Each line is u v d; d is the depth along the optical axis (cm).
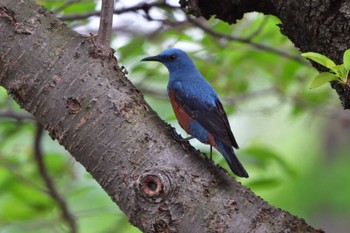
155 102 1567
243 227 710
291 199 2208
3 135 1405
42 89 770
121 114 758
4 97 1410
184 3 1013
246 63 1476
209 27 1385
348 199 2189
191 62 1180
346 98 819
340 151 2489
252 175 1450
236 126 2397
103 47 791
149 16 1230
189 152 752
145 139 750
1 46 783
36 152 1276
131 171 738
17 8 792
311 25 817
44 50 778
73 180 1393
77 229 1361
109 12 799
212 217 714
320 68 843
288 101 1546
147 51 1420
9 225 1393
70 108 762
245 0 938
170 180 716
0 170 1364
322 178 2280
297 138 2495
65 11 1320
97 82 768
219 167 755
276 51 1361
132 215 726
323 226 2234
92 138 754
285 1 855
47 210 1396
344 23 789
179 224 711
